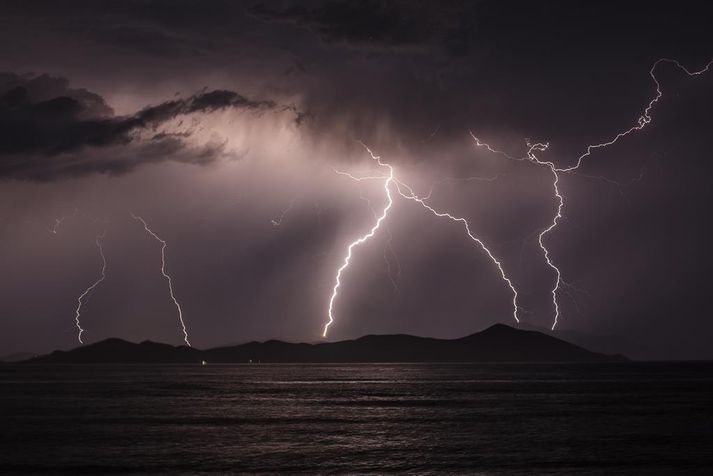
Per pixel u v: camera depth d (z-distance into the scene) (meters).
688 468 44.25
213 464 45.97
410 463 46.31
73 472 43.38
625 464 45.56
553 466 45.06
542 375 175.88
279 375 177.00
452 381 142.12
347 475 42.62
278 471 43.81
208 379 154.12
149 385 128.75
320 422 67.75
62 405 85.31
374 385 127.88
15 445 53.28
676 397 98.44
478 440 56.03
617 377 164.75
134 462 46.56
